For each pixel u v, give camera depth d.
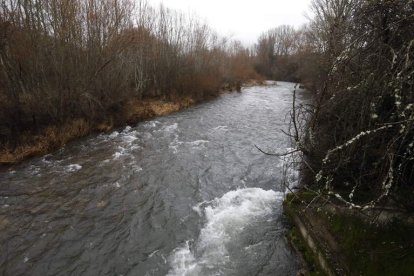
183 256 6.68
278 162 11.84
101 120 16.20
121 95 18.09
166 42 24.81
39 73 14.12
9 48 13.05
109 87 17.39
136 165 11.60
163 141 14.48
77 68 15.41
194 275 6.11
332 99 5.64
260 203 8.66
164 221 8.00
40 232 7.51
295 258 6.42
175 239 7.27
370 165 5.41
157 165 11.62
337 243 5.76
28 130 13.05
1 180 10.21
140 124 17.42
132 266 6.42
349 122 5.28
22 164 11.51
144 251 6.87
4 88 12.94
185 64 26.41
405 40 4.60
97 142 14.14
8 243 7.10
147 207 8.68
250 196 9.09
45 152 12.65
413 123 3.77
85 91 15.66
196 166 11.58
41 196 9.22
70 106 14.91
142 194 9.41
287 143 14.16
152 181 10.30
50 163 11.66
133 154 12.73
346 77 5.55
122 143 14.08
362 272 5.00
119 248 6.97
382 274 4.85
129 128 16.56
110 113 16.95
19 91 13.50
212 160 12.18
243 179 10.47
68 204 8.78
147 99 22.48
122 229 7.66
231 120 18.89
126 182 10.20
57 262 6.54
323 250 5.64
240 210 8.33
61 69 14.30
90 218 8.12
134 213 8.37
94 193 9.44
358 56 5.24
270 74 57.81
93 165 11.53
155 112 19.83
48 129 13.59
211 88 27.81
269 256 6.58
